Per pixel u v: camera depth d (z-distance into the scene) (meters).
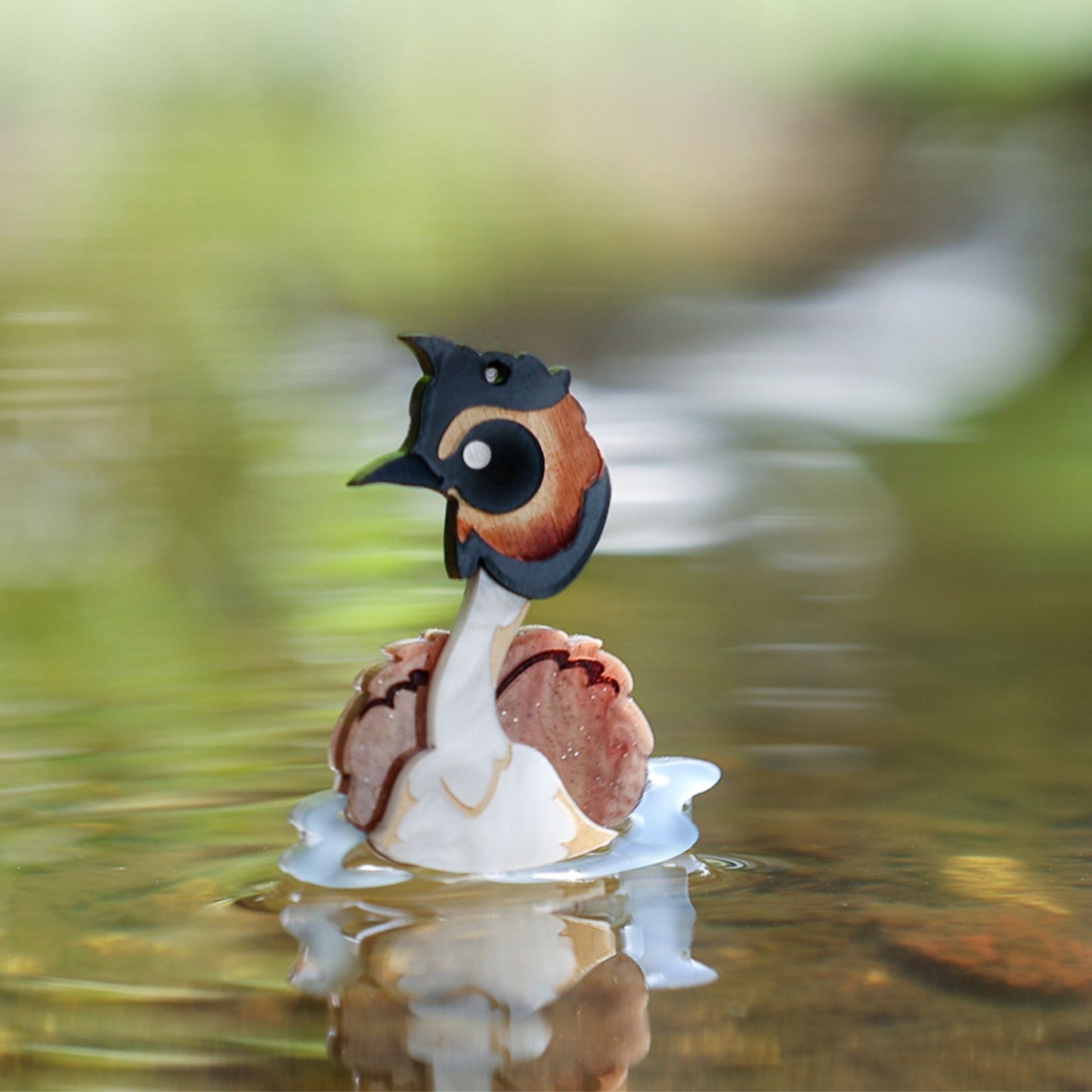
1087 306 2.34
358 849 0.77
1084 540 1.10
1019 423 1.70
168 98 3.96
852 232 2.94
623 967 0.75
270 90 4.08
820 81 4.12
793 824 0.79
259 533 1.06
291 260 2.61
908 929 0.76
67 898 0.77
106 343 1.88
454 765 0.77
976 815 0.79
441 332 2.41
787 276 2.74
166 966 0.75
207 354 1.87
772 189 3.34
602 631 0.90
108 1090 0.73
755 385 1.95
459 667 0.77
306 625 0.89
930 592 0.94
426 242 2.82
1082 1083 0.73
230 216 2.91
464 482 0.77
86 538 1.05
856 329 2.35
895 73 4.05
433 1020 0.74
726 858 0.78
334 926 0.76
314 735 0.83
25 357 1.78
